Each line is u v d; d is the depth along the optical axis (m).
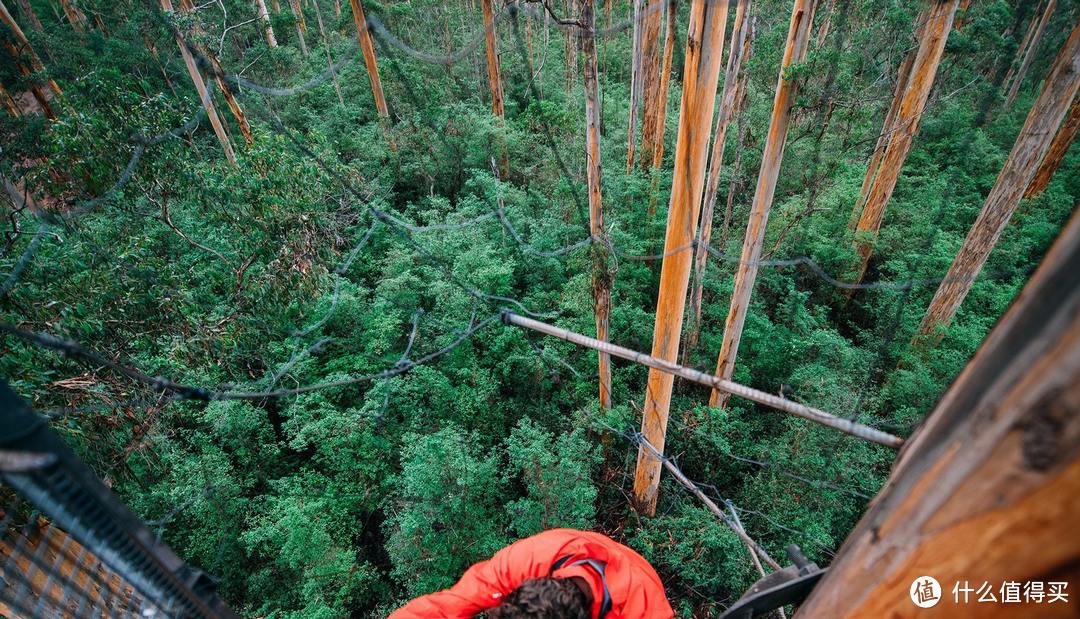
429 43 21.27
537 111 13.91
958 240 11.09
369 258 11.07
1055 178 12.86
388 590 7.10
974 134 13.55
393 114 16.64
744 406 9.62
